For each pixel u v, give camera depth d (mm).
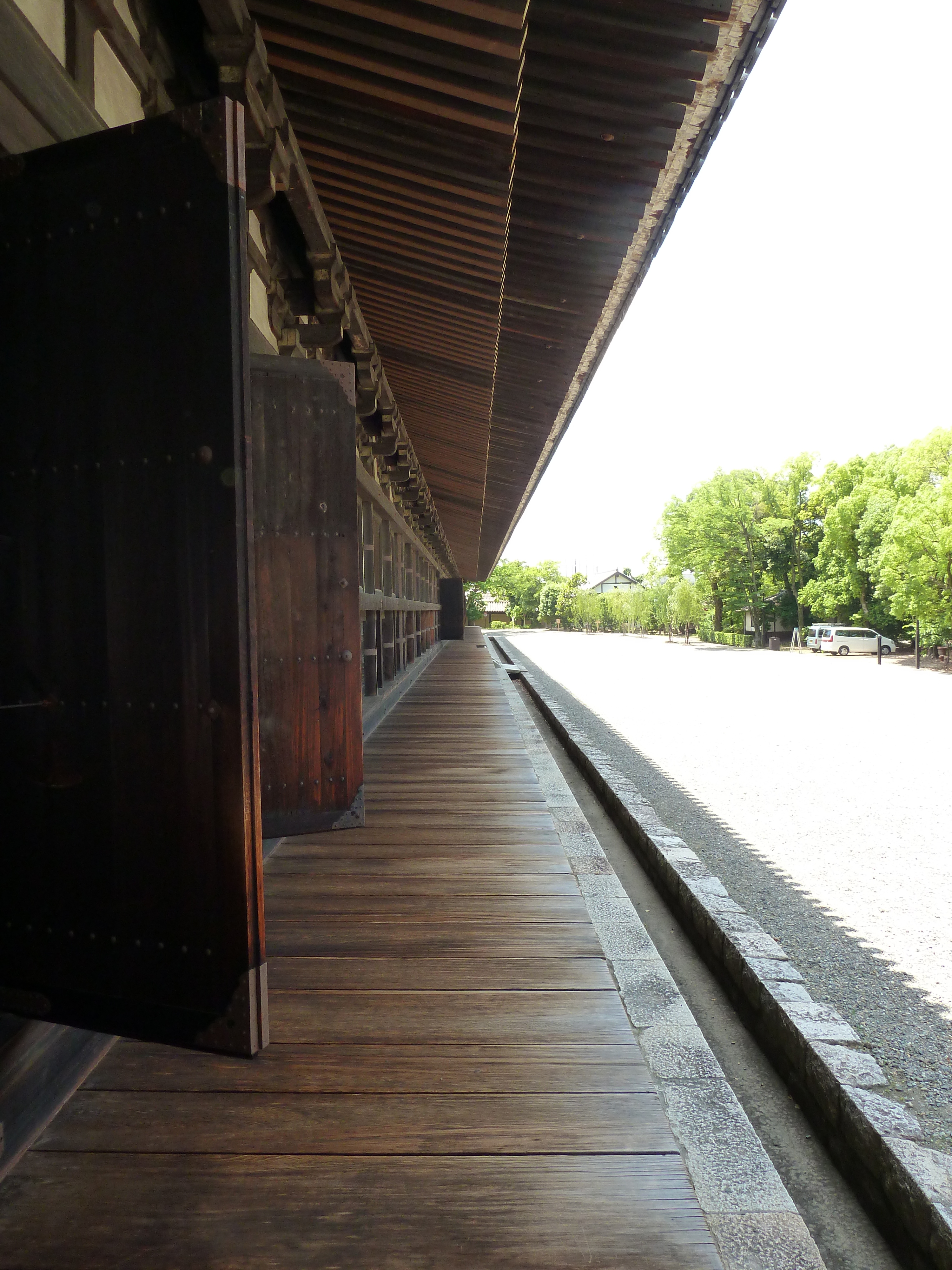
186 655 1437
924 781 8242
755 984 2977
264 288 4109
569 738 9477
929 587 26688
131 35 2457
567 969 2523
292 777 3721
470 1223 1467
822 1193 2137
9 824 1561
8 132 1552
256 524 3580
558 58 2871
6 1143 1575
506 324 5078
